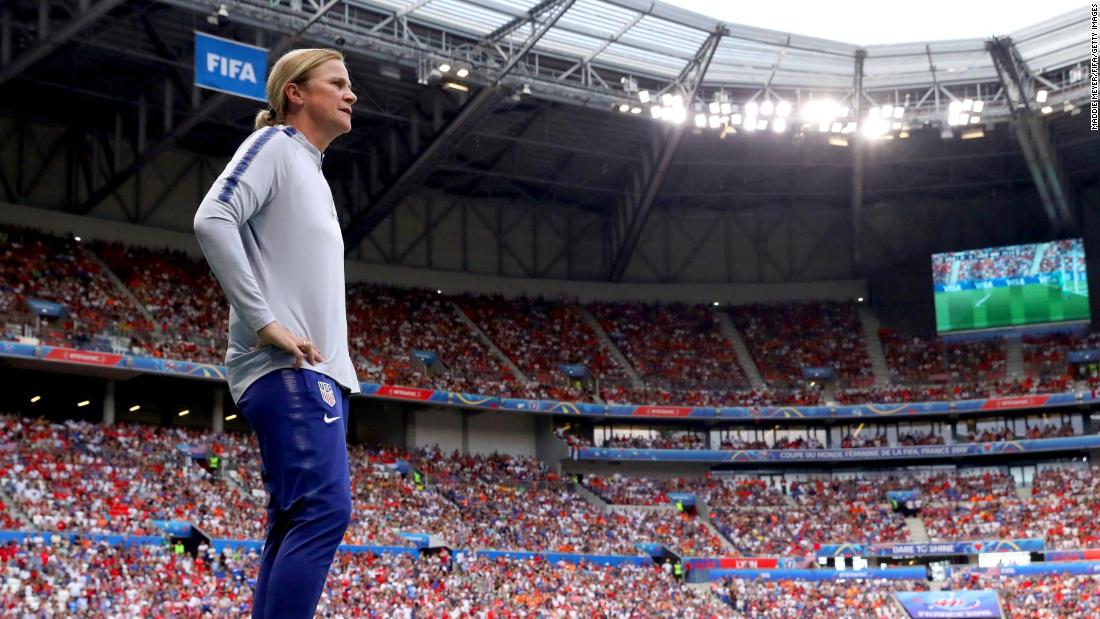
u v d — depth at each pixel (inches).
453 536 2471.7
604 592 2456.9
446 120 2581.2
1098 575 2618.1
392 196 2655.0
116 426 2326.5
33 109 2581.2
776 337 3378.4
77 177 2659.9
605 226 3425.2
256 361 165.8
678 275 3469.5
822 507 3046.3
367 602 1980.8
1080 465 3093.0
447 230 3248.0
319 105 177.3
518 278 3319.4
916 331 3344.0
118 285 2556.6
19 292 2337.6
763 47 2480.3
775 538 2903.5
